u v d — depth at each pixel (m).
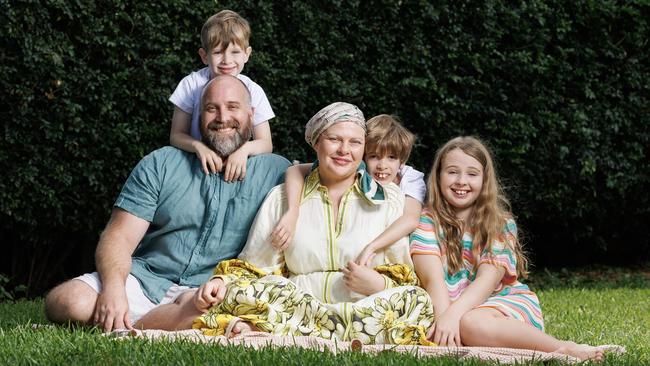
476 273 4.41
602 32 7.84
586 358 3.72
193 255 4.53
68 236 7.88
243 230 4.57
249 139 4.87
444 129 7.70
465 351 3.70
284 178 4.58
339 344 3.74
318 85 7.33
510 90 7.79
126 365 3.26
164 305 4.23
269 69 7.20
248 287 3.97
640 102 8.03
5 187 6.89
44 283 7.99
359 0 7.38
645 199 8.52
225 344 3.67
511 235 4.50
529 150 7.93
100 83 6.86
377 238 4.24
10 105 6.79
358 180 4.40
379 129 4.72
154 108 7.10
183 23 7.05
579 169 8.08
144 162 4.62
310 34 7.28
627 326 5.70
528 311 4.23
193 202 4.57
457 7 7.54
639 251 9.58
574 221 8.84
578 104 7.95
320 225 4.31
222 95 4.60
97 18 6.81
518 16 7.57
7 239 7.84
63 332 3.89
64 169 6.98
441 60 7.58
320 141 4.35
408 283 4.23
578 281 8.91
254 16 7.19
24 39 6.63
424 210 4.56
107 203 7.16
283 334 3.91
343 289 4.18
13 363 3.34
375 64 7.49
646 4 7.79
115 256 4.34
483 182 4.50
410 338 3.98
